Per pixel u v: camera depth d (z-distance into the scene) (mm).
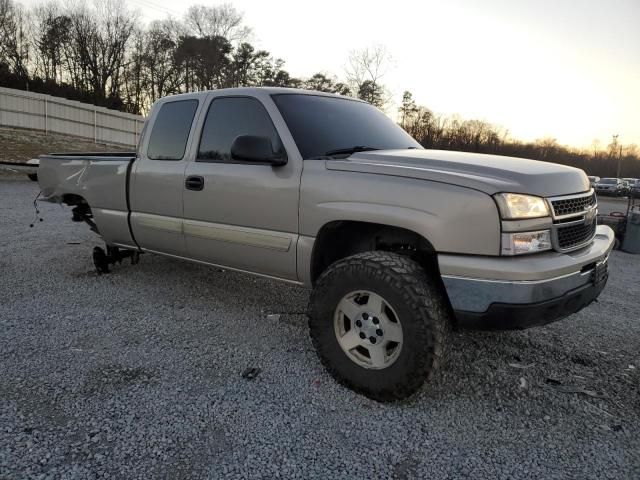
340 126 3688
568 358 3557
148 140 4406
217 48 55219
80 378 3010
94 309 4273
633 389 3107
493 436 2545
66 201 5430
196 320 4086
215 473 2195
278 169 3316
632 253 8945
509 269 2438
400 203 2719
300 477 2189
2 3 52906
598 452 2430
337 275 2887
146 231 4406
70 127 29156
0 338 3572
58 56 56031
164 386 2949
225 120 3793
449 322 2752
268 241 3393
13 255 6195
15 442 2355
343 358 2930
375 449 2404
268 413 2689
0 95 26344
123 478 2141
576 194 2943
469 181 2580
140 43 57219
